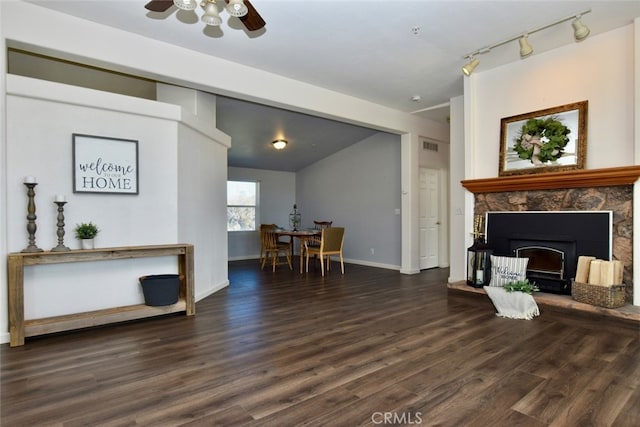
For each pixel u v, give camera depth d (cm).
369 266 729
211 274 480
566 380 223
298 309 394
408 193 632
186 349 277
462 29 347
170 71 371
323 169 848
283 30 345
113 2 299
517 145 419
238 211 848
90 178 341
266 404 196
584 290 339
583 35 320
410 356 262
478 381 222
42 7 306
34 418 183
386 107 587
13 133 305
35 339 299
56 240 324
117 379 227
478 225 452
